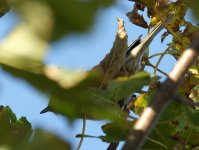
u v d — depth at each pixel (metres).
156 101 3.48
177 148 3.76
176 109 3.73
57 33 2.97
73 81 3.26
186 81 4.26
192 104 3.52
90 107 3.29
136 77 3.57
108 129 3.69
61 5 2.97
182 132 3.77
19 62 3.20
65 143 3.28
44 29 2.97
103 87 3.74
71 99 3.26
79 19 2.97
